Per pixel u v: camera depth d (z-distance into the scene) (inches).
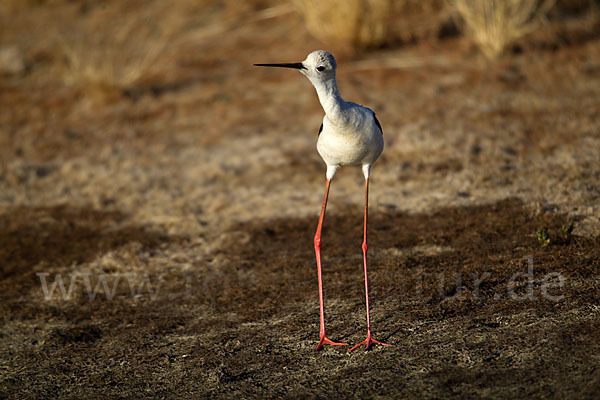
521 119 525.0
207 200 478.3
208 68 754.2
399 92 618.5
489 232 371.2
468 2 706.8
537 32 695.1
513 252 343.9
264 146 559.8
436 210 413.1
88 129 628.1
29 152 582.6
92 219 462.3
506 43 666.8
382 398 242.2
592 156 443.2
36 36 916.0
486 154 478.3
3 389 280.2
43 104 692.7
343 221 421.1
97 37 834.8
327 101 264.7
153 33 849.5
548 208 386.6
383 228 402.3
